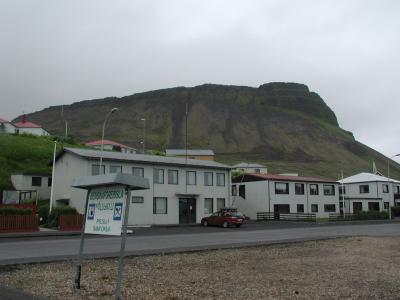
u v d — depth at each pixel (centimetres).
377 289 1052
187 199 4991
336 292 1010
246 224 4850
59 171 4575
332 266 1434
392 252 1859
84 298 924
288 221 5531
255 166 12356
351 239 2478
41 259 1517
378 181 7969
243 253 1783
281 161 19550
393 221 5800
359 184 8194
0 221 3319
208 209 5175
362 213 6525
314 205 6450
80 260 1027
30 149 6856
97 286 1057
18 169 6128
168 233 3266
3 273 1238
